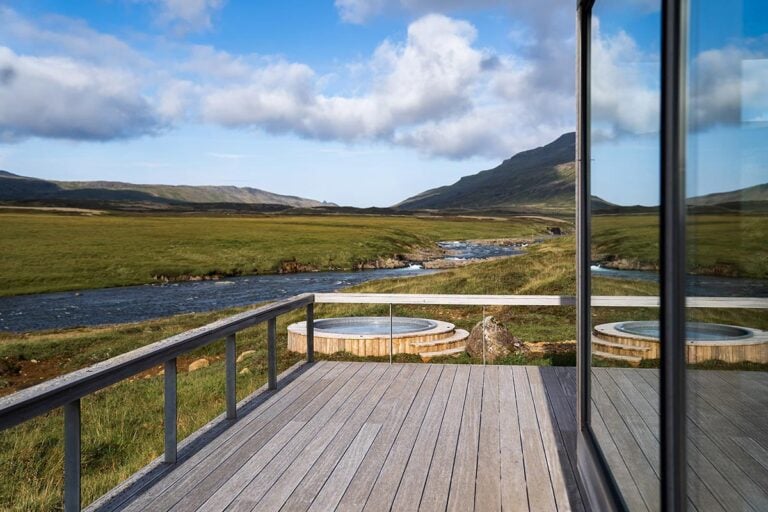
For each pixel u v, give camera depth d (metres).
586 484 3.34
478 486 3.56
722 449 1.21
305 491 3.50
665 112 1.55
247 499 3.39
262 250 49.75
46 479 5.37
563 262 24.44
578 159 3.38
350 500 3.38
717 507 1.27
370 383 6.00
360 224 97.56
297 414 4.97
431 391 5.69
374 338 9.40
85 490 4.97
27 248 45.47
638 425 2.04
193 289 32.91
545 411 5.04
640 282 1.90
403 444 4.27
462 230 104.19
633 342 2.04
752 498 1.05
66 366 13.88
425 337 9.54
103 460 5.99
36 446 6.32
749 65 1.01
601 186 2.66
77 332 18.98
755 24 0.99
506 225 130.00
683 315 1.47
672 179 1.51
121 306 26.39
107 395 8.70
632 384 2.10
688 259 1.42
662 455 1.65
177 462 3.94
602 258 2.64
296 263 45.66
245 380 9.05
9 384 12.31
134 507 3.29
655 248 1.69
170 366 3.88
